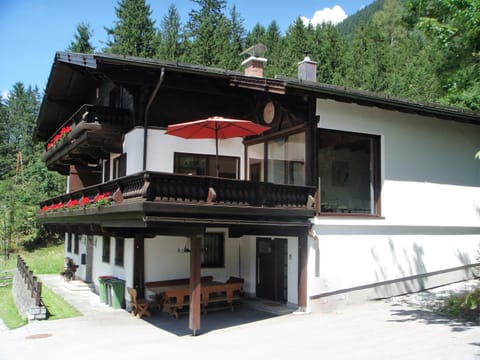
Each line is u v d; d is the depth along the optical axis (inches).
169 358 336.8
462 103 776.9
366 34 1684.3
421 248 577.3
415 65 1498.5
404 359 307.9
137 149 546.3
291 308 512.7
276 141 560.1
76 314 536.1
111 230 520.4
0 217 1419.8
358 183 533.3
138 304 516.7
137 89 554.3
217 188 422.3
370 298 528.7
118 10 1648.6
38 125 900.6
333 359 315.0
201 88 557.6
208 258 599.8
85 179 858.8
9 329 483.2
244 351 347.9
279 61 1569.9
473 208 635.5
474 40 429.1
